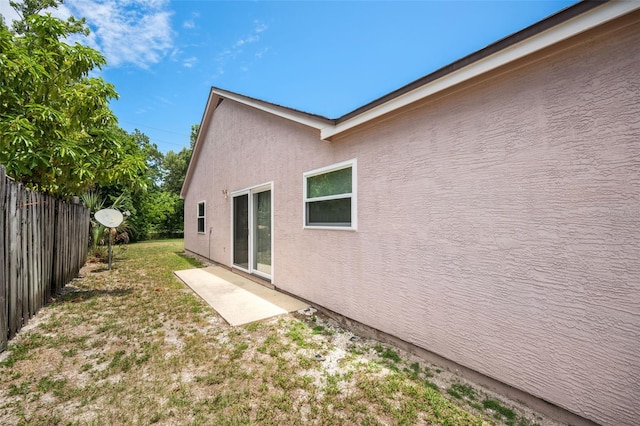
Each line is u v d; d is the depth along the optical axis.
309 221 4.87
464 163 2.66
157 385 2.54
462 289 2.66
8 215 3.27
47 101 4.71
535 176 2.22
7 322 3.24
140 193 17.41
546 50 2.12
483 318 2.51
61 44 4.73
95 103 5.08
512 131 2.35
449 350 2.77
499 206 2.41
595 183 1.95
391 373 2.74
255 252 6.84
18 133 3.78
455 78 2.57
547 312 2.15
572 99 2.05
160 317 4.24
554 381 2.11
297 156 5.11
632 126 1.82
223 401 2.31
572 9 1.90
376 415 2.17
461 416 2.14
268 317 4.24
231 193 8.02
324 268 4.43
